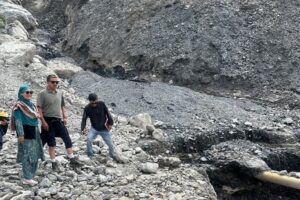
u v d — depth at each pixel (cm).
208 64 2167
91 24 2909
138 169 1037
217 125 1534
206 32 2333
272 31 2297
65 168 957
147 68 2319
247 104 1834
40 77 1736
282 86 2003
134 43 2500
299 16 2384
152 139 1363
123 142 1250
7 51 1873
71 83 1989
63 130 947
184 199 904
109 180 944
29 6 3884
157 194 911
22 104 823
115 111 1634
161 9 2661
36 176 898
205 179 1077
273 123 1591
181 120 1557
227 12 2434
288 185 1198
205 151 1394
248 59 2170
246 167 1261
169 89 1905
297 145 1464
